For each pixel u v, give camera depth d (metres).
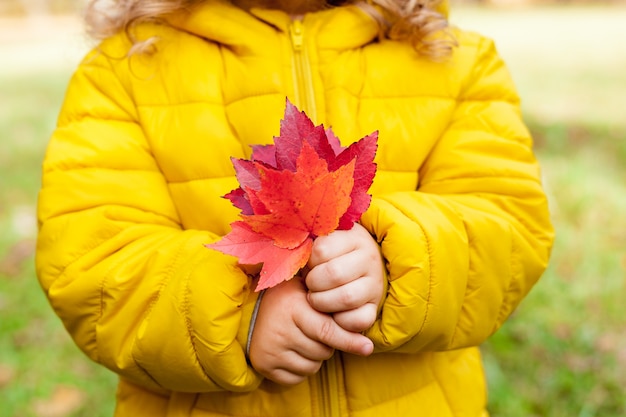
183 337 0.56
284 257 0.50
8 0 6.96
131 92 0.65
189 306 0.56
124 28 0.67
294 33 0.66
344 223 0.52
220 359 0.55
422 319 0.56
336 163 0.52
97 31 0.68
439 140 0.66
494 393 1.03
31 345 1.20
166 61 0.65
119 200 0.62
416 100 0.65
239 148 0.64
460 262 0.58
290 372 0.55
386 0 0.66
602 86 2.86
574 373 1.07
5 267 1.46
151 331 0.57
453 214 0.59
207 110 0.64
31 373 1.13
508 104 0.68
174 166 0.64
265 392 0.61
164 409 0.64
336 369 0.61
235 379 0.55
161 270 0.58
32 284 1.38
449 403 0.65
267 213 0.51
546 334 1.16
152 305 0.58
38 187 1.92
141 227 0.62
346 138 0.63
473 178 0.64
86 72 0.67
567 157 1.98
